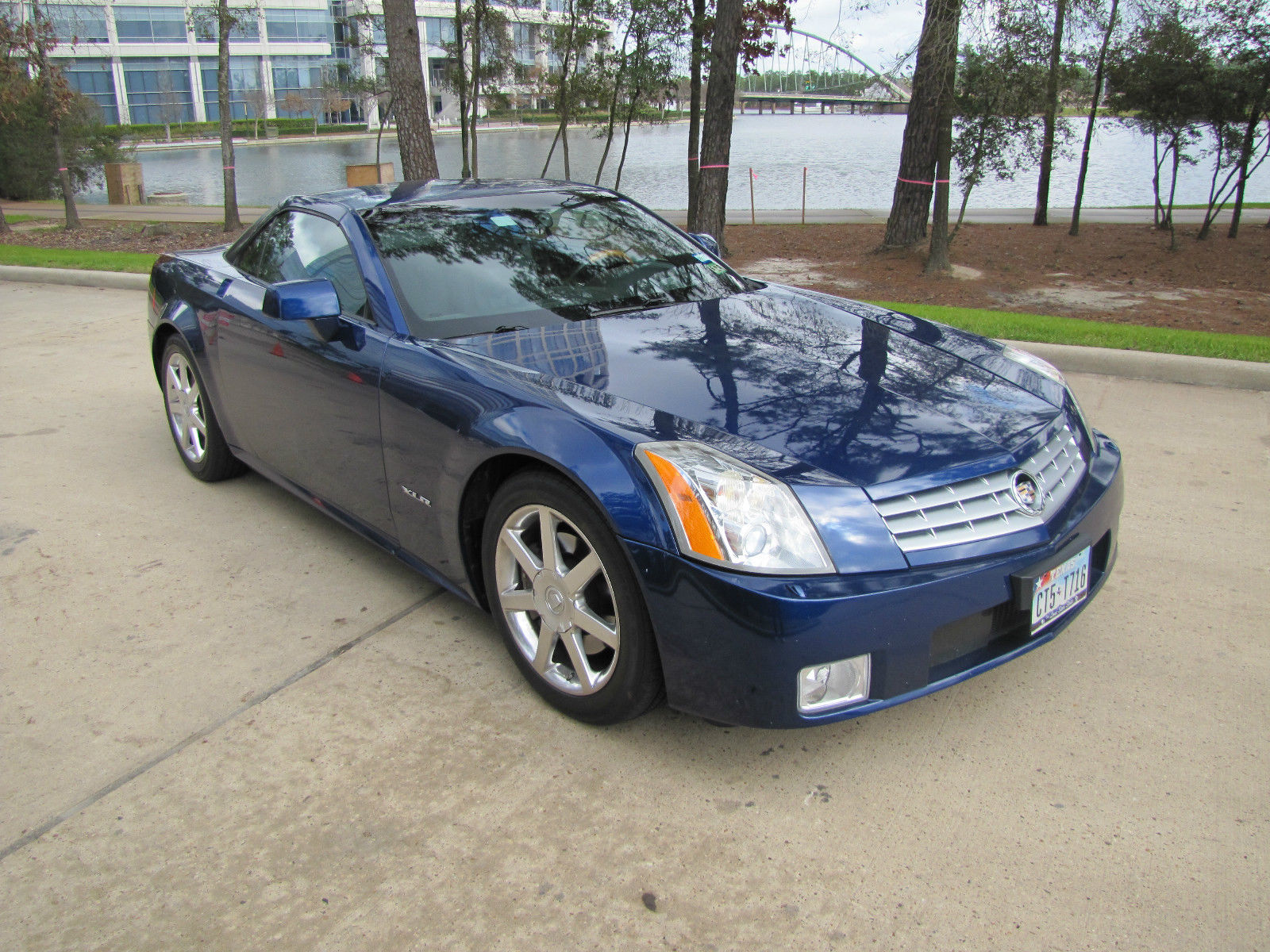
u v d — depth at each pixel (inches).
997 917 73.0
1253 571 126.5
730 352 105.7
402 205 131.8
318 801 88.1
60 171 719.1
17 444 189.6
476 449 97.6
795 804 86.2
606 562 86.4
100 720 101.4
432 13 2972.4
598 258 129.5
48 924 75.0
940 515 83.0
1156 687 102.3
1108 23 495.2
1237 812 83.5
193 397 165.5
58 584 131.7
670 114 856.3
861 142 2233.0
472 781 90.3
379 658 112.0
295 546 143.0
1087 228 634.2
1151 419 187.3
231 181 684.7
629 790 88.6
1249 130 530.3
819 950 70.6
